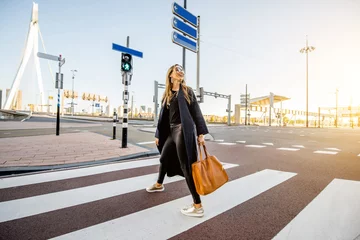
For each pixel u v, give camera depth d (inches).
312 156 239.9
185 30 384.8
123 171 156.9
